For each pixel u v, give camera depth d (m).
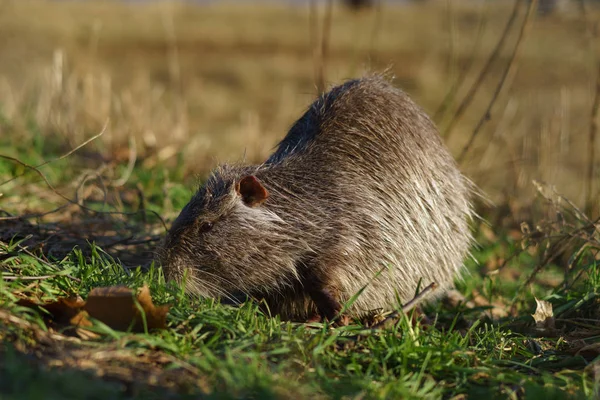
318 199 4.59
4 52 17.59
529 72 18.78
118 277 4.08
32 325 3.35
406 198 4.82
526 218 7.73
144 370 3.19
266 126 13.68
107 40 23.16
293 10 32.56
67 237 5.20
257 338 3.57
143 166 7.64
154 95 12.47
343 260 4.53
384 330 3.91
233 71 20.06
